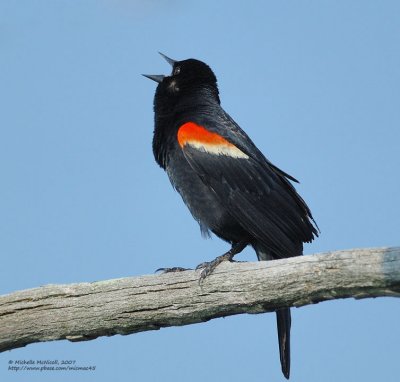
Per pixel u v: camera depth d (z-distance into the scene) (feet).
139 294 31.99
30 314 32.60
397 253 27.02
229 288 30.76
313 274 28.73
